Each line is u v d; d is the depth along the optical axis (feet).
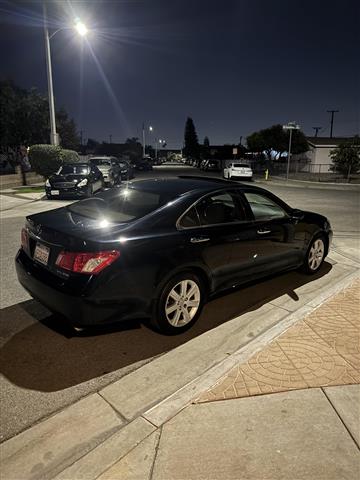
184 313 12.09
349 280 17.08
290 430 7.77
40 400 8.95
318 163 122.21
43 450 7.38
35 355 10.89
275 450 7.26
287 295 15.53
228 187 13.92
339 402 8.62
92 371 10.16
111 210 12.60
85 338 11.88
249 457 7.09
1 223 30.76
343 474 6.74
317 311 13.58
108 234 10.59
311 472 6.77
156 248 11.03
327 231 18.39
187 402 8.64
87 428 7.99
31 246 12.13
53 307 10.62
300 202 48.44
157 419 8.13
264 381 9.38
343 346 11.10
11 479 6.70
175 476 6.68
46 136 89.92
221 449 7.28
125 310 10.63
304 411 8.32
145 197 12.91
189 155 354.13
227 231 13.10
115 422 8.16
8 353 10.98
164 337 12.01
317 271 18.49
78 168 48.83
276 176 108.27
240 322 13.08
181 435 7.65
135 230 11.00
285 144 125.39
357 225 32.53
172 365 10.43
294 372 9.77
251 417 8.14
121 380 9.72
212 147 242.17
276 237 15.24
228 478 6.64
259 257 14.58
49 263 10.98
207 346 11.47
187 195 12.67
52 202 44.27
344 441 7.50
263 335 11.82
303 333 11.90
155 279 10.98
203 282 12.76
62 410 8.59
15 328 12.46
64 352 11.08
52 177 46.32
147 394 9.15
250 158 196.03
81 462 7.06
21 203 43.24
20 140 85.66
